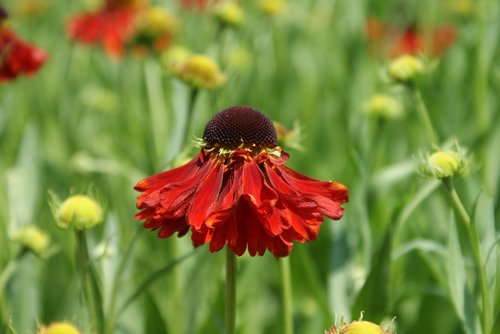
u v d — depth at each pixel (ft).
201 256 1.95
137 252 2.11
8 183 2.10
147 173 2.21
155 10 2.51
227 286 1.46
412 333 2.02
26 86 2.54
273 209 1.36
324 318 1.83
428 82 2.31
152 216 1.41
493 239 1.60
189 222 1.37
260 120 1.44
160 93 2.27
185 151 1.62
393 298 1.81
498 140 2.03
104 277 1.74
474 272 1.74
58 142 2.57
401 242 2.04
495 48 2.14
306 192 1.42
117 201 2.23
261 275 2.24
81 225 1.57
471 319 1.59
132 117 2.47
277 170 1.44
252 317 2.10
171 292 1.99
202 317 2.01
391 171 1.99
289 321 1.66
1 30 1.95
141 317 1.95
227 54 2.33
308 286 1.94
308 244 2.19
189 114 1.90
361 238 1.98
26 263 1.92
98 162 2.28
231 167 1.43
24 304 1.90
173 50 2.53
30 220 2.05
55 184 2.42
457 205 1.52
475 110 2.19
